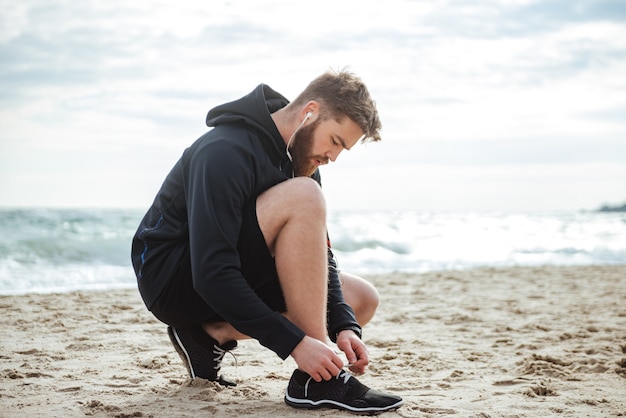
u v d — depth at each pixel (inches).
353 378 84.2
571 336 152.6
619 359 124.0
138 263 86.7
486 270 362.6
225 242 75.9
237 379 102.7
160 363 111.1
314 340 77.0
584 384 105.7
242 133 82.3
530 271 358.0
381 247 642.8
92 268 378.3
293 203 78.4
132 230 645.3
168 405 84.1
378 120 84.5
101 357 118.1
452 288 269.4
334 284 88.2
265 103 84.2
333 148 84.1
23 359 115.3
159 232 84.7
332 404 82.3
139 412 80.0
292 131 84.6
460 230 1060.5
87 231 628.4
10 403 85.1
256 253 80.0
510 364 121.1
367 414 81.7
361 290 98.2
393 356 125.6
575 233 1029.8
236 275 75.4
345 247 633.6
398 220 1362.0
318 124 82.8
